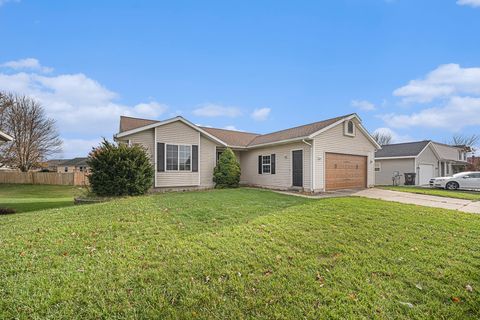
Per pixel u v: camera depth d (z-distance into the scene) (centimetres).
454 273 356
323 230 531
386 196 1174
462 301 296
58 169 4291
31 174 2472
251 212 691
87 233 497
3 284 313
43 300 283
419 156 2239
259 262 380
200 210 707
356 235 502
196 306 279
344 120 1456
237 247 432
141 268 356
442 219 641
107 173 1100
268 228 539
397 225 577
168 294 299
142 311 269
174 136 1372
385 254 415
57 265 363
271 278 336
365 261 389
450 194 1259
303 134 1372
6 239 465
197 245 439
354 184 1525
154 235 489
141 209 713
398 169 2298
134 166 1117
